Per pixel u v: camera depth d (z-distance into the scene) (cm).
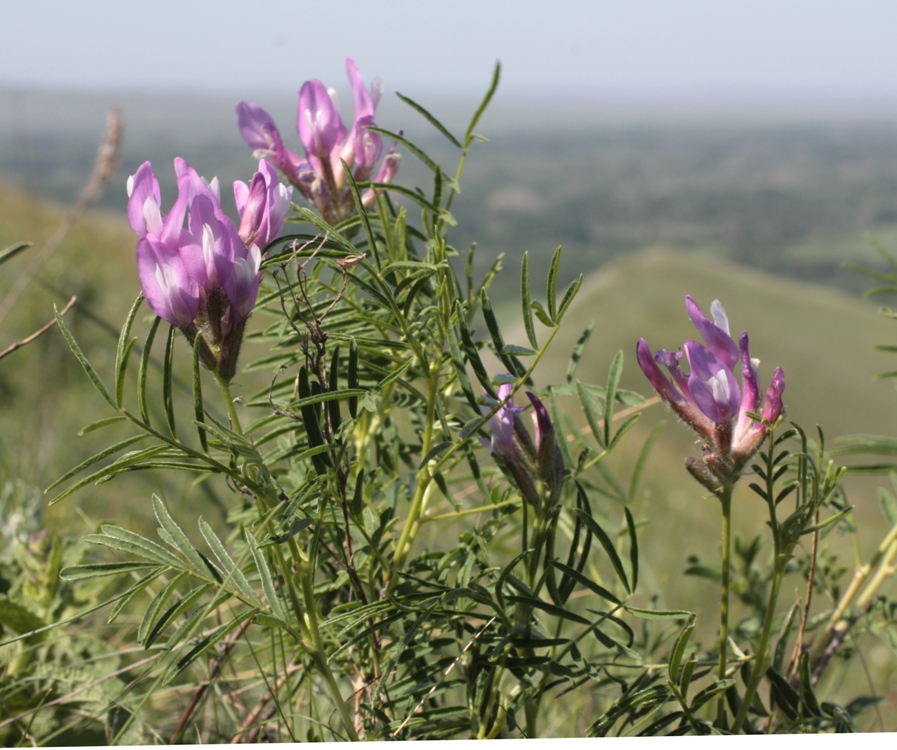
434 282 33
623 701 29
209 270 25
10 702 35
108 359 88
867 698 36
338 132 33
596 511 41
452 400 35
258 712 35
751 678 28
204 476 33
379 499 35
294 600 27
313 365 28
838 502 35
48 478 61
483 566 31
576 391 32
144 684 38
